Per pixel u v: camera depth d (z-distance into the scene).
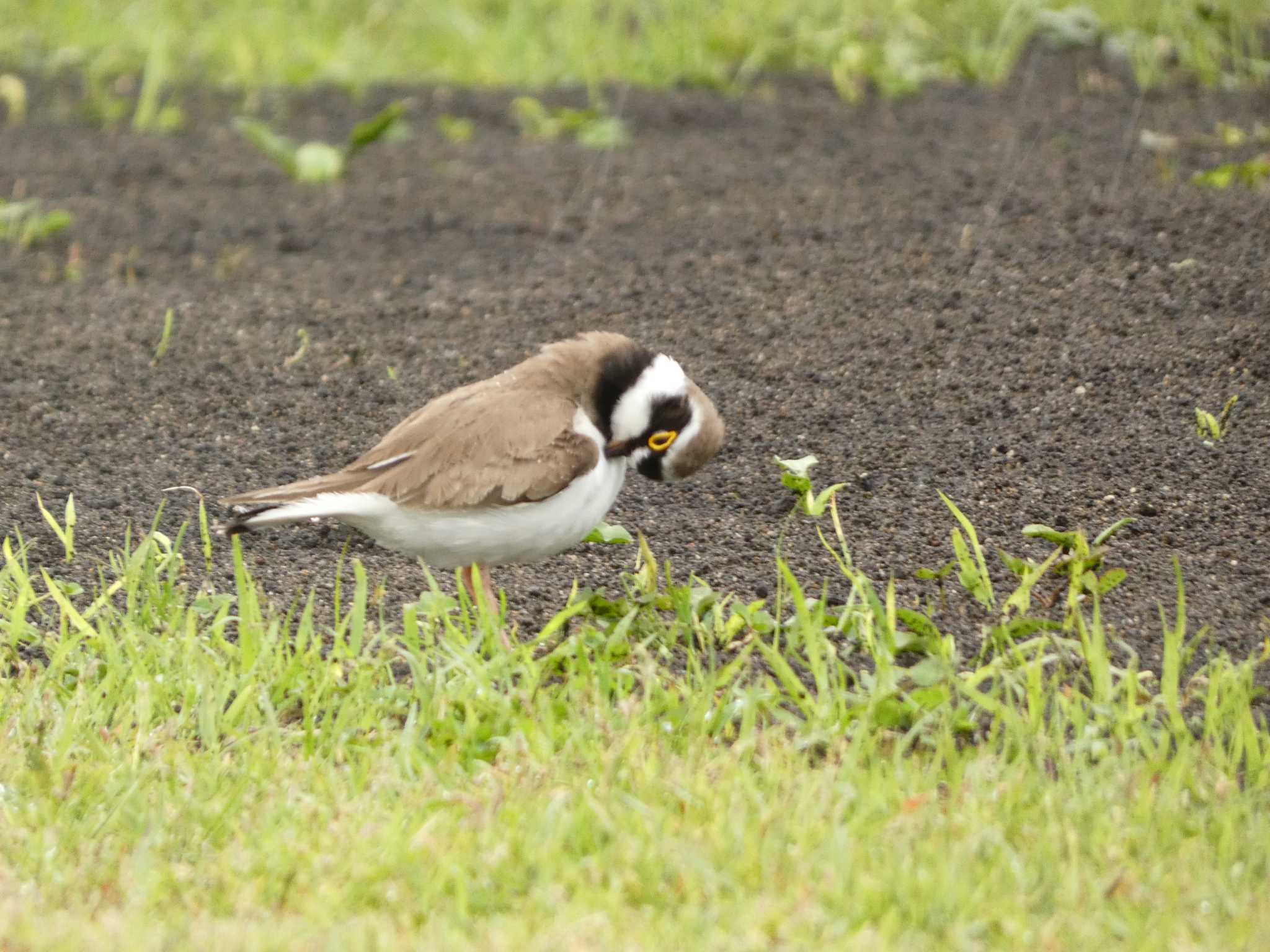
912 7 22.11
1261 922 7.19
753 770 8.56
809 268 15.00
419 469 9.33
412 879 7.55
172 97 21.42
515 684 9.52
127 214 17.47
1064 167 16.98
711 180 17.50
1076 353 13.20
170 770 8.53
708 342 13.82
